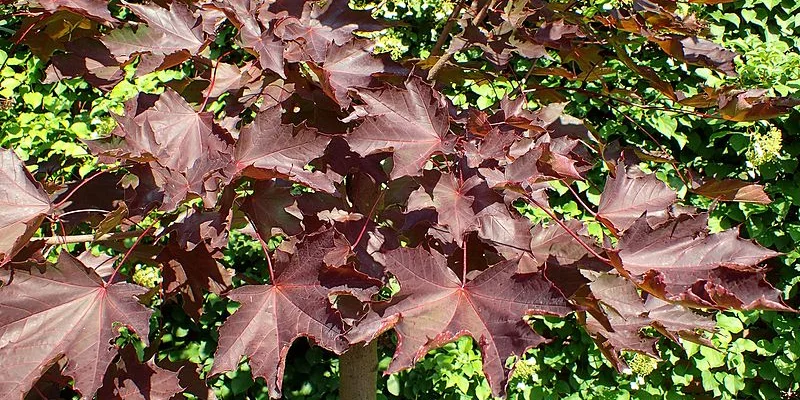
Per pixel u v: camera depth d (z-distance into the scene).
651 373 1.61
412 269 0.70
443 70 1.00
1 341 0.70
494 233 0.78
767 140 1.42
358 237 0.81
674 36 0.95
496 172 0.76
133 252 0.88
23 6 0.94
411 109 0.77
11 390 0.69
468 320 0.69
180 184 0.74
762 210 1.53
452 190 0.76
